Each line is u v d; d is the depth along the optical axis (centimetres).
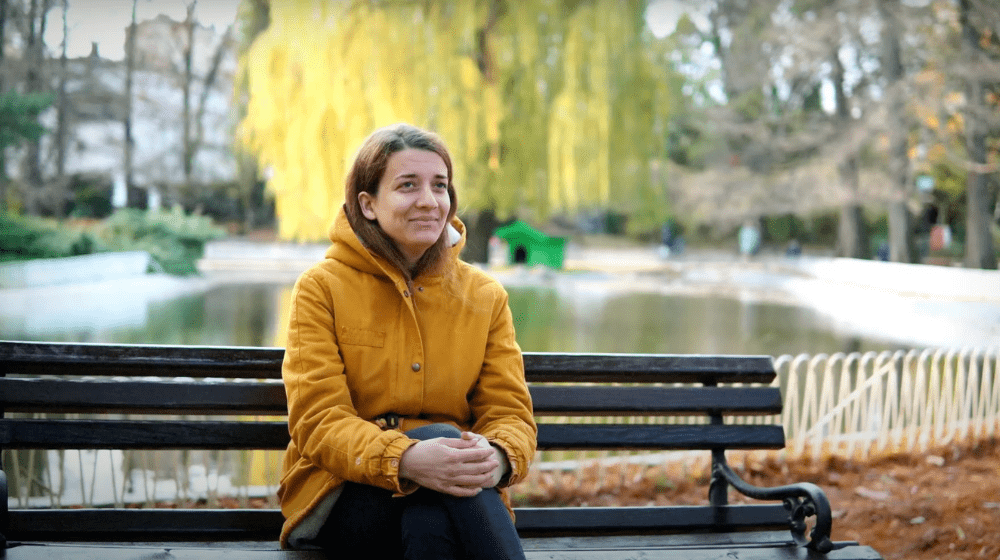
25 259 2419
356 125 1411
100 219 4331
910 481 522
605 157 1942
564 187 1975
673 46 3412
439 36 1564
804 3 3092
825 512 229
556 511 254
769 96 3747
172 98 4591
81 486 430
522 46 1805
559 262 3269
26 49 3662
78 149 4256
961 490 494
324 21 1427
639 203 2317
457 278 230
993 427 625
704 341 1480
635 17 1948
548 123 1933
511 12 1777
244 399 244
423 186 221
